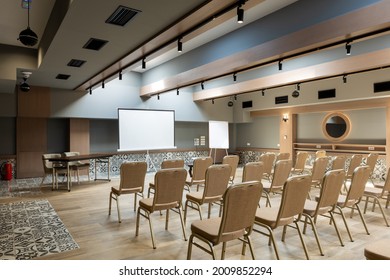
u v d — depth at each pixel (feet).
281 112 33.40
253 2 10.30
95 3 10.25
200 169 15.26
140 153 33.53
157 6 10.57
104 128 31.37
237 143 41.24
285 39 14.24
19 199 17.99
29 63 19.42
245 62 16.92
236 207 7.23
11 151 26.37
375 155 19.65
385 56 16.14
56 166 21.54
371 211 14.93
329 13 12.12
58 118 28.81
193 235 8.05
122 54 16.37
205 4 10.30
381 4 10.44
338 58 18.79
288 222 8.87
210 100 36.27
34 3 13.56
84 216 14.32
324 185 9.47
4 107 24.70
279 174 13.88
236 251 9.98
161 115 29.71
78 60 17.46
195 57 21.26
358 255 9.66
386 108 24.35
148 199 11.60
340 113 28.73
